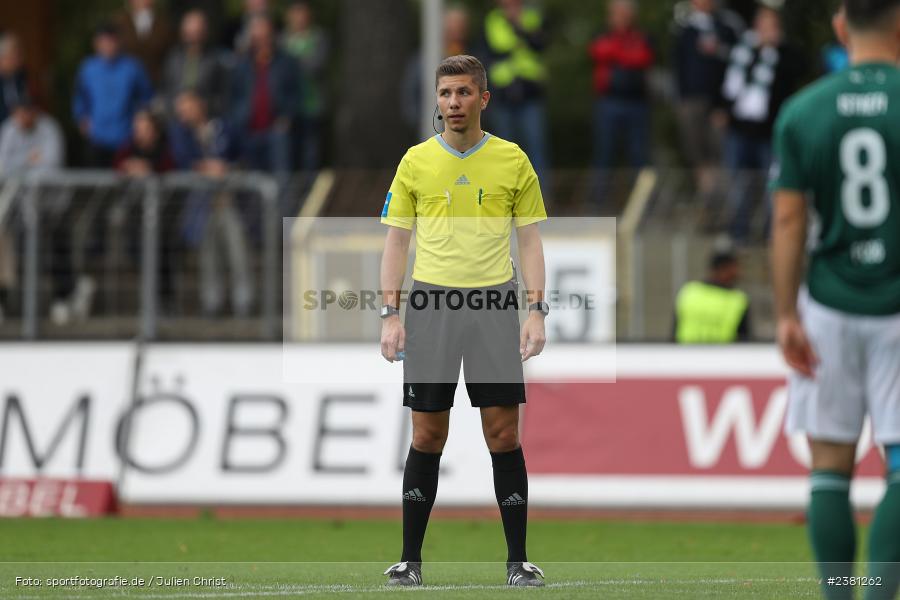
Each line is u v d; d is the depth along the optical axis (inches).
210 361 1485.0
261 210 1694.1
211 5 2682.1
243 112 1937.7
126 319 1695.4
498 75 1968.5
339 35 4119.1
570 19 4434.1
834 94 668.7
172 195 1695.4
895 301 665.0
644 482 1427.2
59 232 1697.8
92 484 1453.0
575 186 1750.7
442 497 1422.2
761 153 1920.5
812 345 679.1
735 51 1940.2
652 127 3993.6
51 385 1489.9
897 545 668.1
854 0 677.3
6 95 2005.4
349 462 1448.1
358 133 2625.5
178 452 1465.3
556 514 1432.1
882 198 663.1
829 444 689.0
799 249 672.4
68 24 3855.8
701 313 1588.3
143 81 1977.1
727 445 1428.4
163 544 1181.7
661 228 1707.7
